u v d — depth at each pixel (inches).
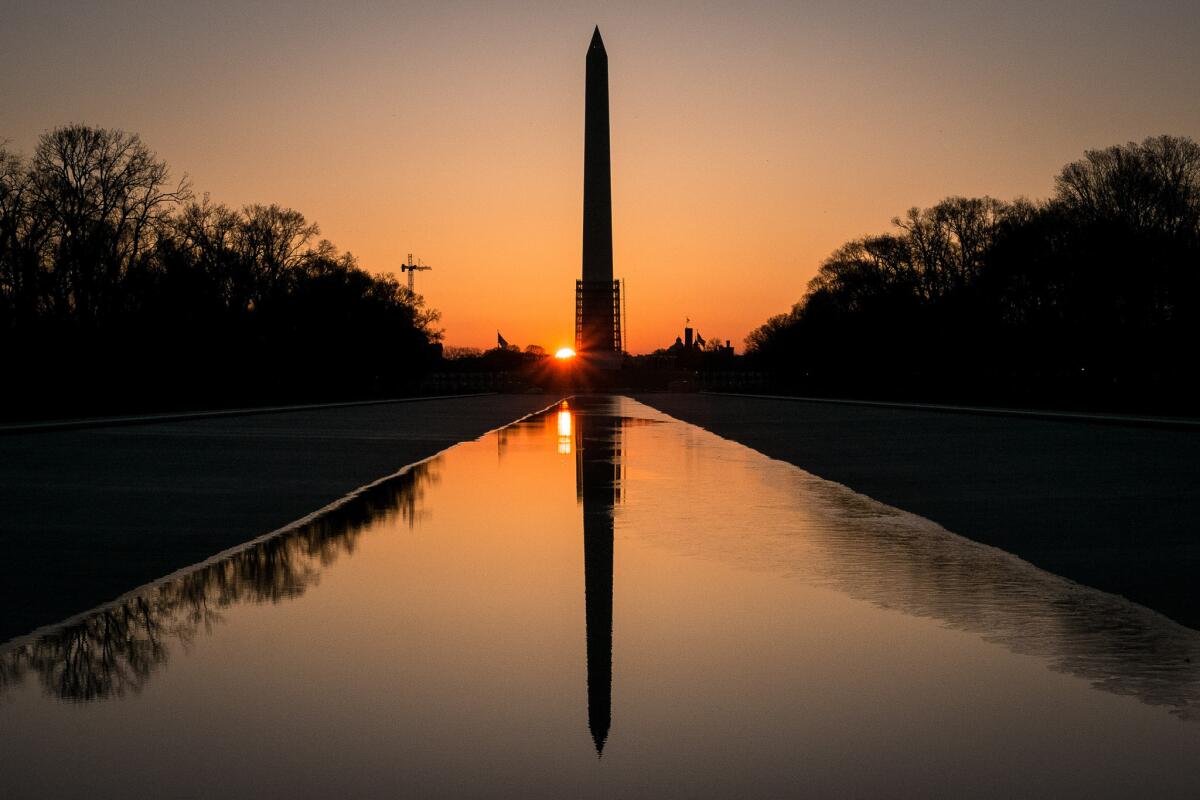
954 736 293.3
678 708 320.5
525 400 4594.0
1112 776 263.7
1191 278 2797.7
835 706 320.5
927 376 4224.9
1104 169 3164.4
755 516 752.3
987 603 463.5
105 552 607.5
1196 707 316.5
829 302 5452.8
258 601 475.8
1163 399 2615.7
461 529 698.2
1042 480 973.2
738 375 7190.0
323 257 4212.6
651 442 1612.9
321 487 965.8
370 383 5118.1
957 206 4252.0
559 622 433.1
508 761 277.4
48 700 328.5
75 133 2728.8
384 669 363.6
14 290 2527.1
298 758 279.7
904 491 905.5
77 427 1996.8
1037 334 3395.7
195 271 3253.0
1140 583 504.7
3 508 804.6
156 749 286.0
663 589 497.7
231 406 3378.4
